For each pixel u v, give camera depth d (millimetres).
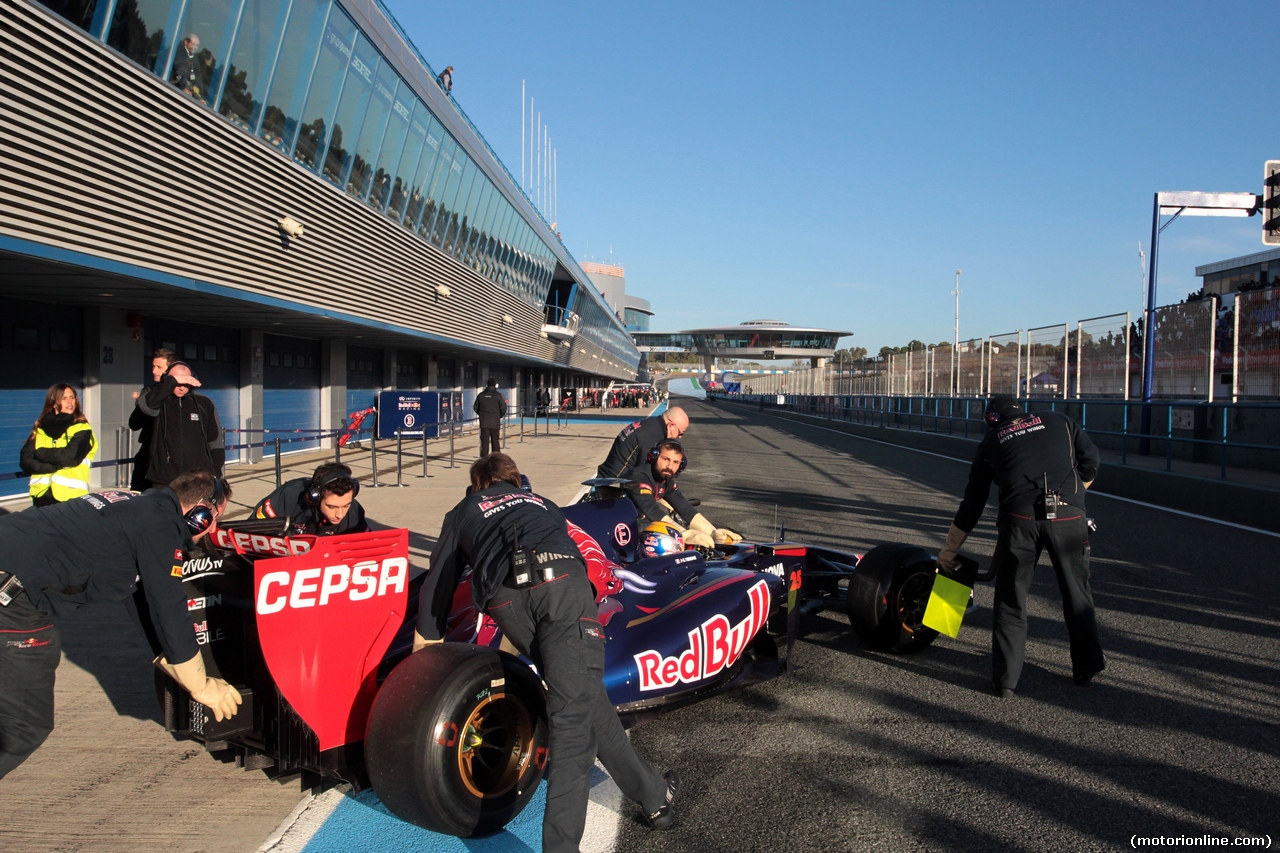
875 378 36000
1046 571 7504
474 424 34094
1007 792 3270
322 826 2998
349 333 17812
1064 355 20203
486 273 25500
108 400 11594
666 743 3756
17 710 2744
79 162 8023
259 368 16188
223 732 3029
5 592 2641
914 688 4477
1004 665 4301
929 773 3441
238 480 12781
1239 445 10898
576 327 46812
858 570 5043
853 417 37281
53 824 2965
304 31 11852
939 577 4641
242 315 13188
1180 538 9086
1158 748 3680
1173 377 16141
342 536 2879
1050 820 3049
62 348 10961
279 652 2760
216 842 2867
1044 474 4234
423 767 2609
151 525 2727
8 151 7188
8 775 3354
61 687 4359
